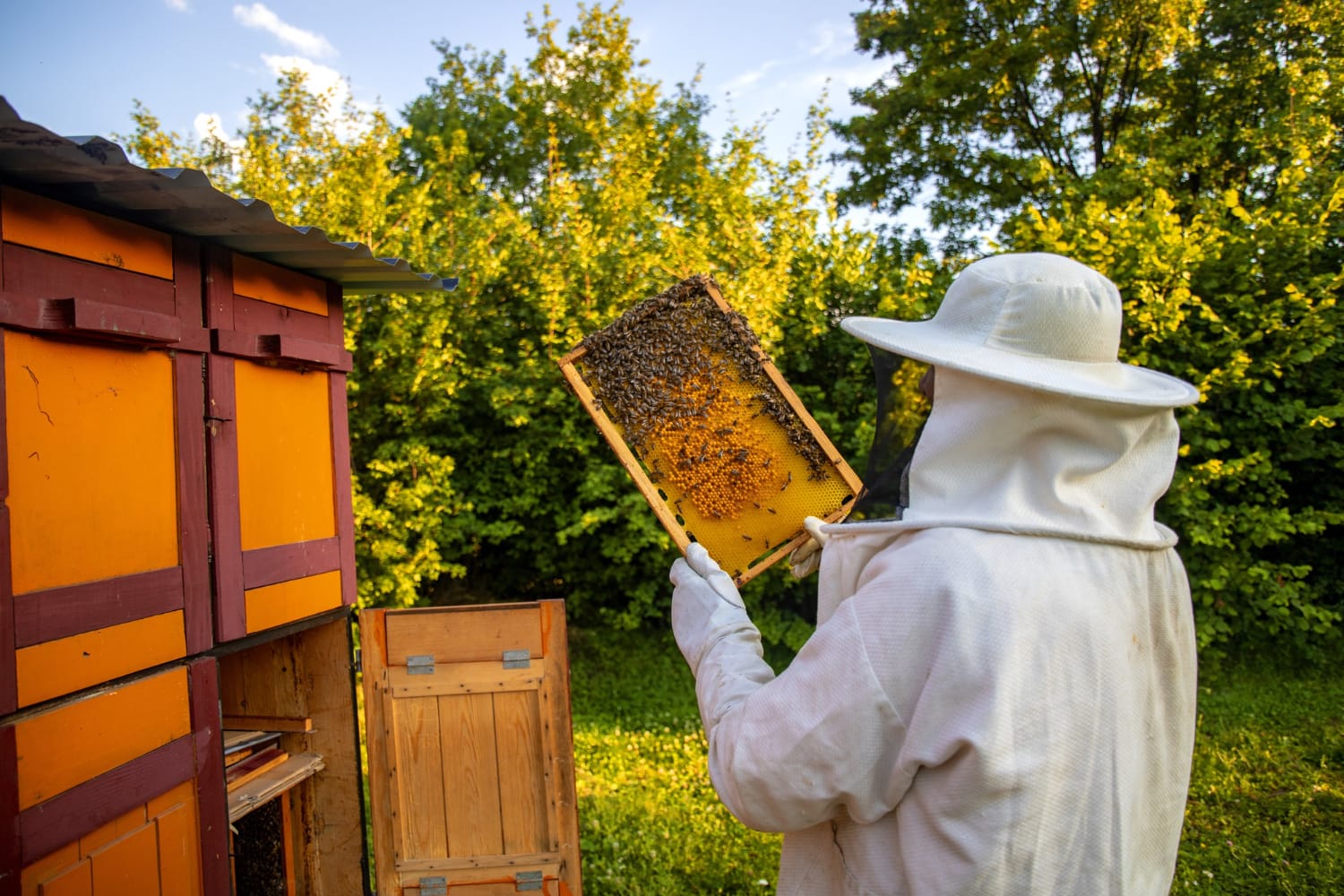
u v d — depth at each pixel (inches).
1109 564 41.0
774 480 69.3
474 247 222.4
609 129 293.7
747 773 42.2
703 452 68.9
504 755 103.0
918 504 43.9
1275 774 154.0
